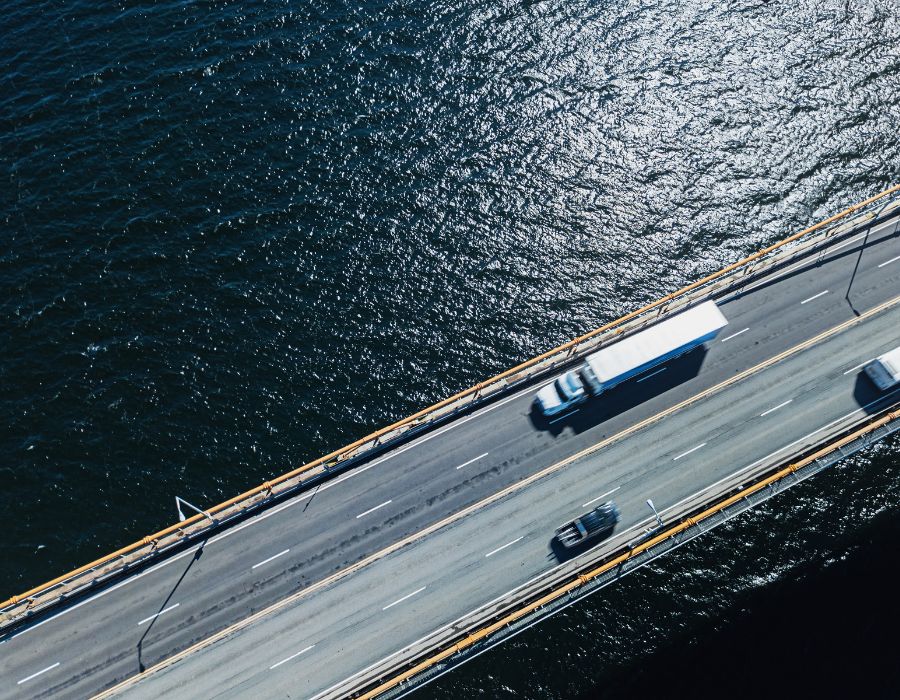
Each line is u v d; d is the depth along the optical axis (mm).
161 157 88312
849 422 68000
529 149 89125
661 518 64312
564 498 65562
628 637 65875
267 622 61375
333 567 63375
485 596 61625
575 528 63094
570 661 65000
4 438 72375
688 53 94688
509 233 84250
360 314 79688
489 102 92188
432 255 83000
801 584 67562
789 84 92312
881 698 62531
